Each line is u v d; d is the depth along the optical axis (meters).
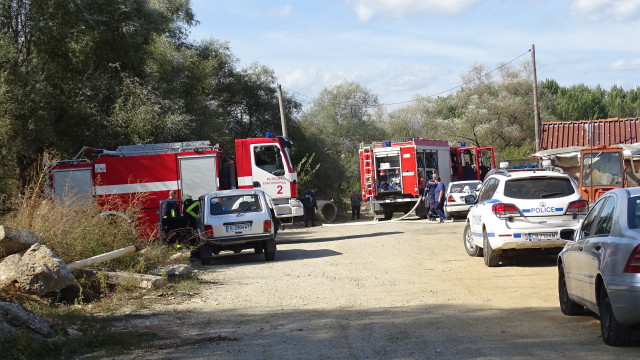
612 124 40.50
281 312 9.87
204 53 43.00
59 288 10.36
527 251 14.42
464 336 7.63
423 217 33.03
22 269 10.18
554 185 13.97
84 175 21.72
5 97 23.23
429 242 19.59
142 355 7.29
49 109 24.70
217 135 35.28
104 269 12.84
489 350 6.86
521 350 6.82
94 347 7.74
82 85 26.14
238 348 7.48
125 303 10.86
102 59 27.70
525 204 13.70
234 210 16.91
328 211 39.19
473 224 15.48
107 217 15.59
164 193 21.84
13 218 13.76
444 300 10.38
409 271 14.03
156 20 28.61
